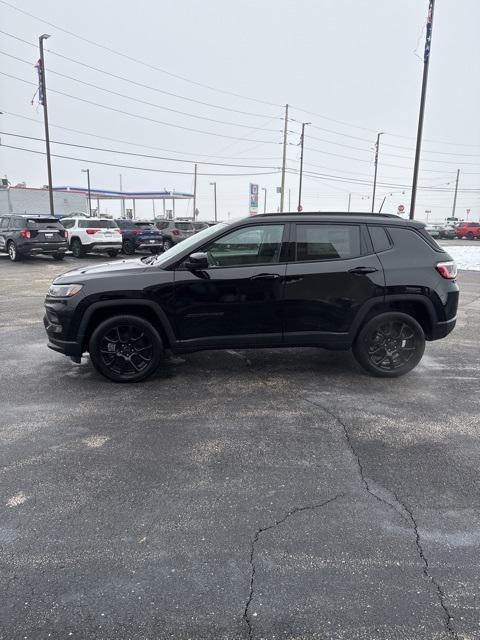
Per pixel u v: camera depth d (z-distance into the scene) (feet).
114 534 8.72
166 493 9.99
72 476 10.60
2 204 141.38
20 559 8.10
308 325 16.34
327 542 8.52
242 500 9.76
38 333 23.68
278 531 8.82
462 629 6.73
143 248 75.92
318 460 11.34
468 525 9.00
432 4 57.52
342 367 18.31
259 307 16.01
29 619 6.90
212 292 15.81
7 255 68.03
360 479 10.54
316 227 16.20
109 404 14.67
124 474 10.69
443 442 12.25
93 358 16.17
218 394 15.52
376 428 13.05
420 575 7.73
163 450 11.79
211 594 7.36
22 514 9.27
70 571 7.83
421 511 9.41
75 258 66.74
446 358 19.70
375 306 16.51
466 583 7.57
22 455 11.51
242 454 11.61
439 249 16.96
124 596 7.32
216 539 8.60
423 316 16.93
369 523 9.04
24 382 16.62
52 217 60.29
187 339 16.21
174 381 16.72
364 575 7.73
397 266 16.33
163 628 6.76
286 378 17.07
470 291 38.78
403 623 6.83
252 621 6.88
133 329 16.31
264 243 16.05
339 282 16.08
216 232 15.96
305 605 7.14
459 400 15.08
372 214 17.06
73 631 6.71
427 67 59.67
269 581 7.61
